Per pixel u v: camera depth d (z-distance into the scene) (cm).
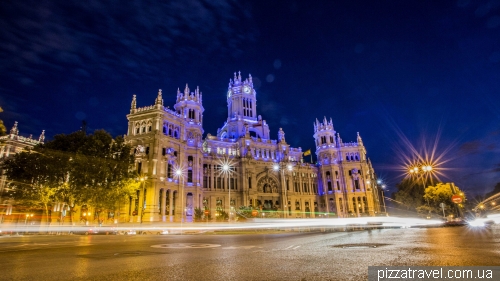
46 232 5106
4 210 7206
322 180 12525
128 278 898
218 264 1133
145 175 7225
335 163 12406
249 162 10544
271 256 1341
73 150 5428
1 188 6962
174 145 8225
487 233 2530
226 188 10012
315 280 820
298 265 1070
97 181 5381
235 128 11731
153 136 7581
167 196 7931
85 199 5331
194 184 8744
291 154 12612
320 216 11756
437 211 9881
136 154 7506
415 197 11506
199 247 1848
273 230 4625
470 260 1046
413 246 1568
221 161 10206
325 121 13162
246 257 1324
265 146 11481
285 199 10975
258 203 10631
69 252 1641
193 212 8388
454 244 1612
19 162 5316
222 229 5531
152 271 1005
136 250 1697
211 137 10531
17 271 1038
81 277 925
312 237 2580
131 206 7300
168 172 7956
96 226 6022
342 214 11750
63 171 5266
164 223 6756
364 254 1307
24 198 5522
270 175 11100
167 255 1438
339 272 923
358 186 12162
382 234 2683
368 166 13638
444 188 9588
